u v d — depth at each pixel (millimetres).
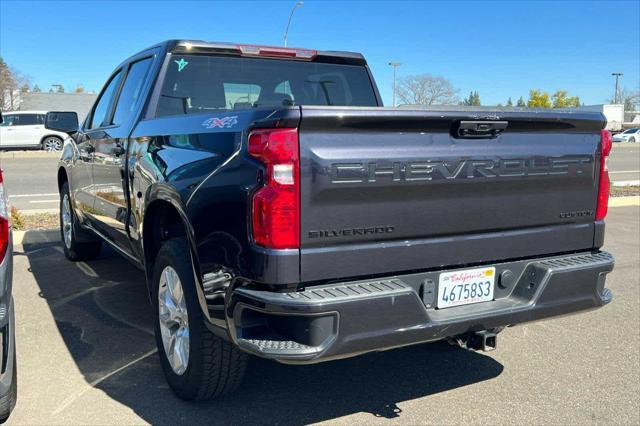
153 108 3959
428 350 4164
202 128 3010
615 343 4336
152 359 3918
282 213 2482
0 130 24500
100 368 3766
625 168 22891
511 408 3320
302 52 4645
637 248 7605
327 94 4805
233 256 2664
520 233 3104
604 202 3393
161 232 3656
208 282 2820
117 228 4441
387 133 2650
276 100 4523
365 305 2547
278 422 3121
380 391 3510
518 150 3018
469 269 2965
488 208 2973
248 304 2561
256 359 3949
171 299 3330
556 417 3223
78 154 5461
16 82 53375
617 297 5477
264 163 2514
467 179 2867
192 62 4160
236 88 4328
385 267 2717
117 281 5758
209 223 2805
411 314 2670
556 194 3197
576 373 3805
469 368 3859
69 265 6371
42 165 19703
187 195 2980
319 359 2492
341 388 3543
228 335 2691
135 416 3154
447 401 3398
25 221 8727
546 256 3238
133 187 3873
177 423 3088
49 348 4082
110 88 5301
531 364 3943
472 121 2799
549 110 3059
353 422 3133
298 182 2492
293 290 2541
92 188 5031
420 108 2676
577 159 3234
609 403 3391
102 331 4414
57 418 3125
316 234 2549
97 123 5430
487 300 3047
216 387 3135
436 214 2820
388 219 2695
